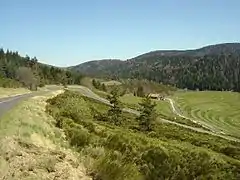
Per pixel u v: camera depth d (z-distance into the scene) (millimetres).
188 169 14523
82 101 67125
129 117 74188
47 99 57000
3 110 31797
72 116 34531
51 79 195625
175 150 17312
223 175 13453
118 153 17750
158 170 15461
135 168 16031
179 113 139125
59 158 17031
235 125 119938
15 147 16609
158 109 140250
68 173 15039
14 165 14055
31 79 145125
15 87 109250
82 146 20938
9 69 151250
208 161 14477
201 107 165500
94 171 16219
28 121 24016
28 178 13141
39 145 18750
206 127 101562
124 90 187625
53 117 31969
